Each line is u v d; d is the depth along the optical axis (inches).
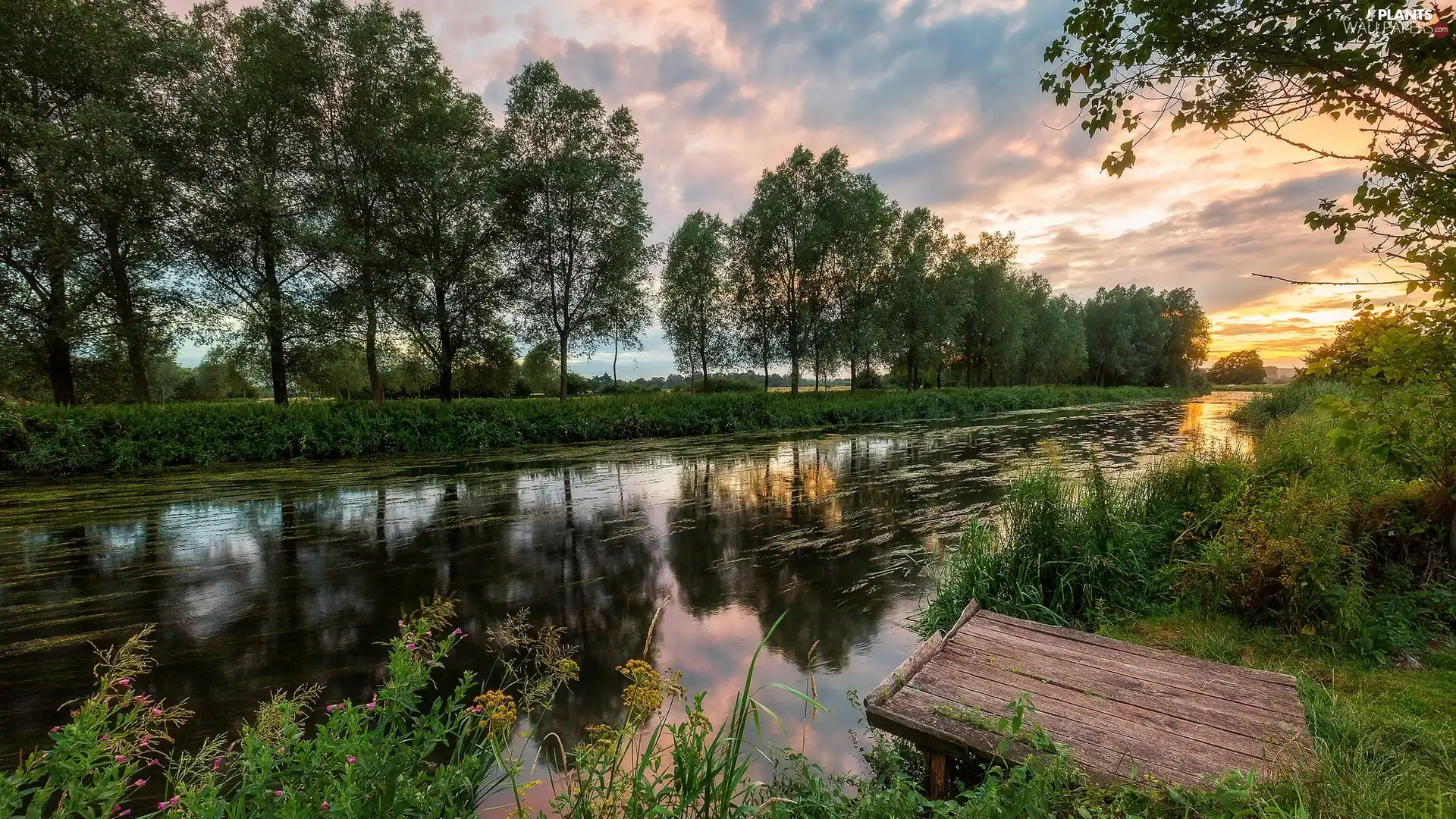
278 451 552.1
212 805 65.1
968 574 205.3
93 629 199.2
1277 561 167.0
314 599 226.2
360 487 436.1
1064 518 231.0
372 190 674.8
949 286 1390.3
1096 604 195.9
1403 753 104.0
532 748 135.4
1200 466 273.4
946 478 471.8
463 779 79.3
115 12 553.9
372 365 722.2
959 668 135.2
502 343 849.5
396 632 198.2
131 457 481.4
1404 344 141.6
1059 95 128.4
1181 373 2502.5
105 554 278.8
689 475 493.4
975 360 1807.3
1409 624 155.5
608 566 267.6
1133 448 610.5
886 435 792.9
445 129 727.7
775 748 134.8
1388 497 187.9
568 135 821.9
